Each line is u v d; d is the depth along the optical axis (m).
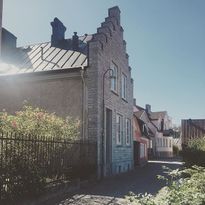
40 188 9.54
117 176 18.67
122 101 22.05
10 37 22.62
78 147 13.78
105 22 19.48
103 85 17.91
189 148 17.84
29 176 9.08
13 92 18.48
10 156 8.51
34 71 18.09
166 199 4.71
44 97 17.83
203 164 16.52
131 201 4.79
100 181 15.62
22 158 8.93
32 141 9.62
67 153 12.43
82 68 17.12
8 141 8.54
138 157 30.53
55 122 13.03
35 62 19.78
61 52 20.30
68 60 18.89
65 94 17.45
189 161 17.03
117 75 21.12
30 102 18.06
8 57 21.39
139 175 19.78
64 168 12.00
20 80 18.38
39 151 10.08
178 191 5.00
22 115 12.38
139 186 14.18
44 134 12.14
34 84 18.17
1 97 18.69
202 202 4.65
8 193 8.22
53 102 17.59
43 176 10.16
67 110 17.30
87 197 10.94
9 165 8.38
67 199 10.46
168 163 35.69
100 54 17.58
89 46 17.39
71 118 16.59
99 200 10.45
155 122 60.53
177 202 4.60
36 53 21.05
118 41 21.53
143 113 43.78
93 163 15.88
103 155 17.23
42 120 12.59
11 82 18.56
